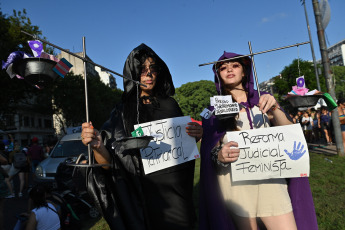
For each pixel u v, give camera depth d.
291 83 20.84
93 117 34.81
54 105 32.09
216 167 1.82
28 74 1.45
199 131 2.12
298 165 1.67
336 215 3.06
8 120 29.17
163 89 2.36
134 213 1.81
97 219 4.41
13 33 13.71
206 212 1.96
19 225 3.24
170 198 1.93
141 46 2.17
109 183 1.83
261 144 1.72
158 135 1.90
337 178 4.60
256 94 1.94
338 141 6.99
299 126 1.73
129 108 2.09
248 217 1.74
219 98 1.65
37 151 8.70
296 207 1.84
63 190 4.37
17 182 9.41
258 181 1.76
